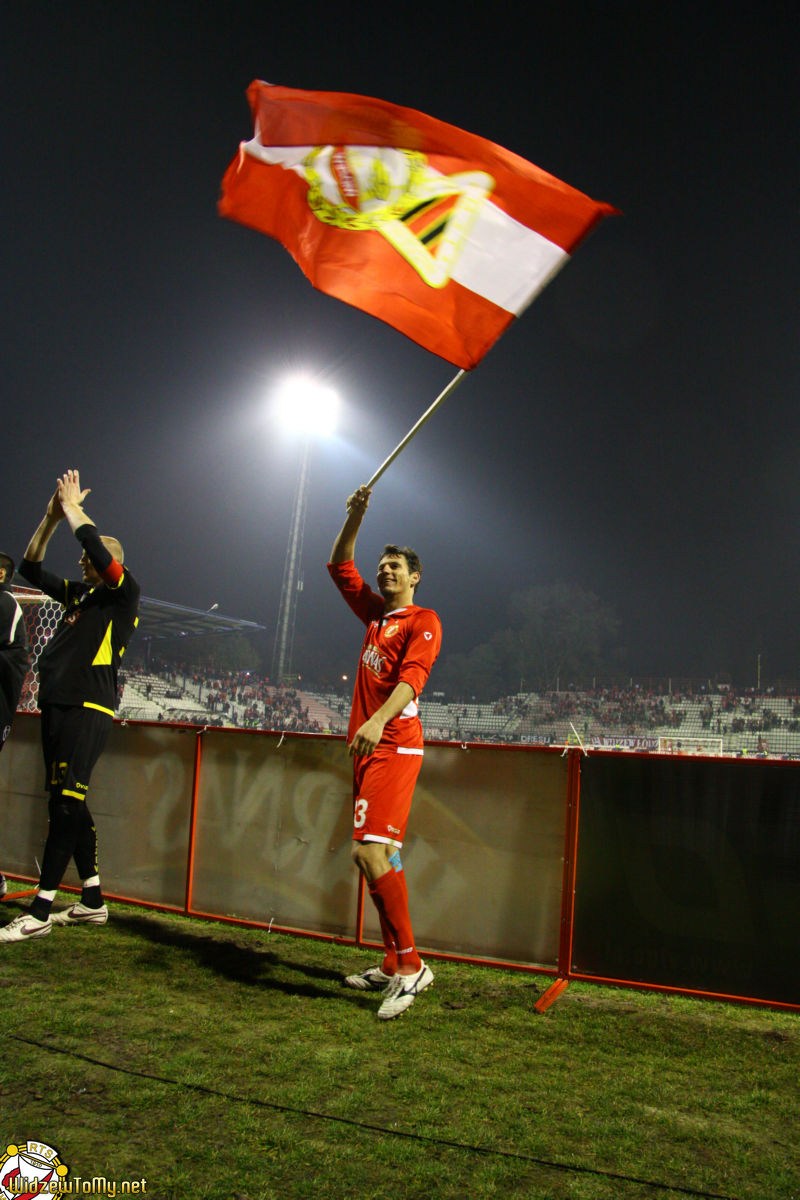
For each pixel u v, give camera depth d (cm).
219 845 467
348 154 356
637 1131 224
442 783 419
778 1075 275
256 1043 272
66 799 393
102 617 412
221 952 391
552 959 388
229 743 473
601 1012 336
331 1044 277
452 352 335
